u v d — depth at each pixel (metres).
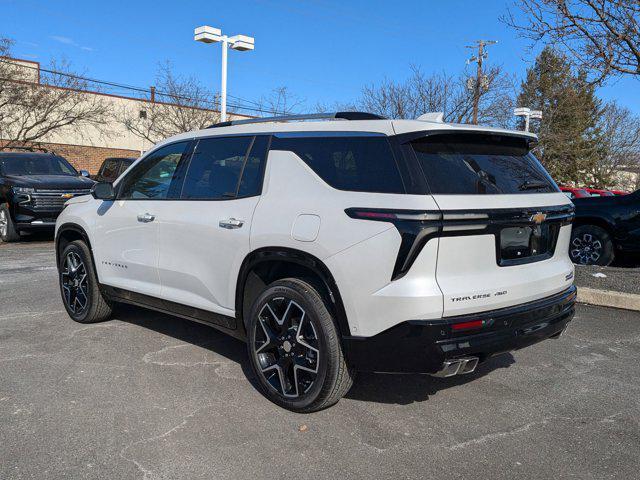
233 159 4.33
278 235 3.69
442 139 3.53
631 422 3.70
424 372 3.31
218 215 4.20
